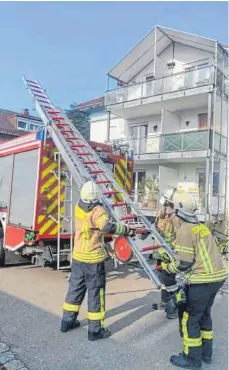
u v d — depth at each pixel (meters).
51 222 6.40
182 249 3.32
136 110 19.05
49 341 3.90
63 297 5.40
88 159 6.29
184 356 3.45
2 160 7.74
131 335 4.14
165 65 19.27
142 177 19.34
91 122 22.81
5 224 7.32
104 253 4.11
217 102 16.22
